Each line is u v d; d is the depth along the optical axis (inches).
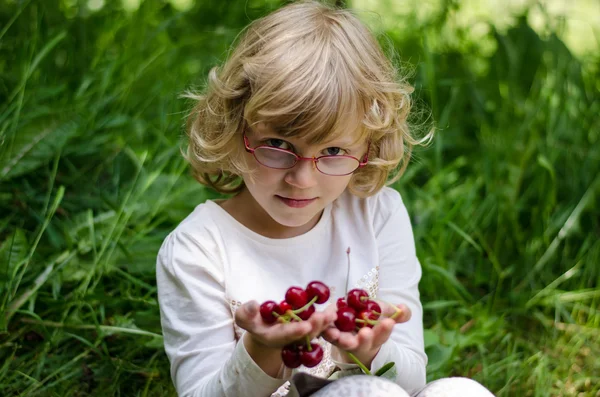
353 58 75.7
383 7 182.4
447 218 125.6
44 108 133.6
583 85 156.3
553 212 136.3
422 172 144.9
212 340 78.7
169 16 172.7
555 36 160.4
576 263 128.3
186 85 150.2
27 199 125.8
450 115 153.9
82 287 108.9
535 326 119.0
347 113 73.4
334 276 84.0
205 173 91.9
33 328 106.5
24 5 149.3
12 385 97.6
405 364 76.8
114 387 98.7
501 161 142.6
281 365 70.5
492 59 161.6
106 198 125.1
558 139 146.3
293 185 74.4
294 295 64.3
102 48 156.2
